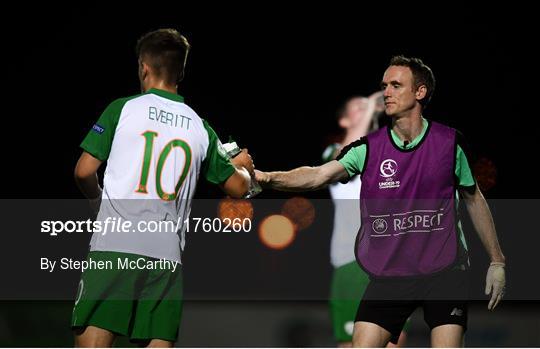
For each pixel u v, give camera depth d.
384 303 15.64
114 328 14.19
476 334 29.48
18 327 29.34
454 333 15.20
